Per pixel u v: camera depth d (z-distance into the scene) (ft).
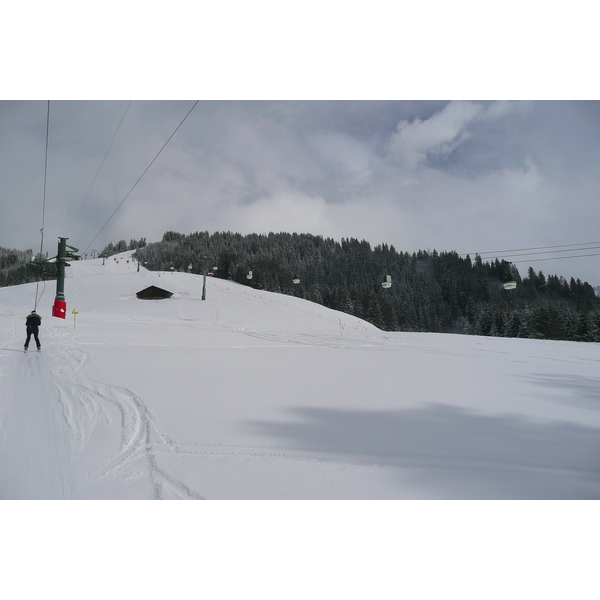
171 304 179.83
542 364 43.27
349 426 19.93
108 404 23.25
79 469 15.03
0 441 17.53
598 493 13.97
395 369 37.70
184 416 21.02
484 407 23.89
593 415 22.39
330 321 180.86
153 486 13.93
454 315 556.10
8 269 586.86
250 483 14.17
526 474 15.10
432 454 16.62
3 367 35.47
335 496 13.55
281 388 27.94
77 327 84.53
